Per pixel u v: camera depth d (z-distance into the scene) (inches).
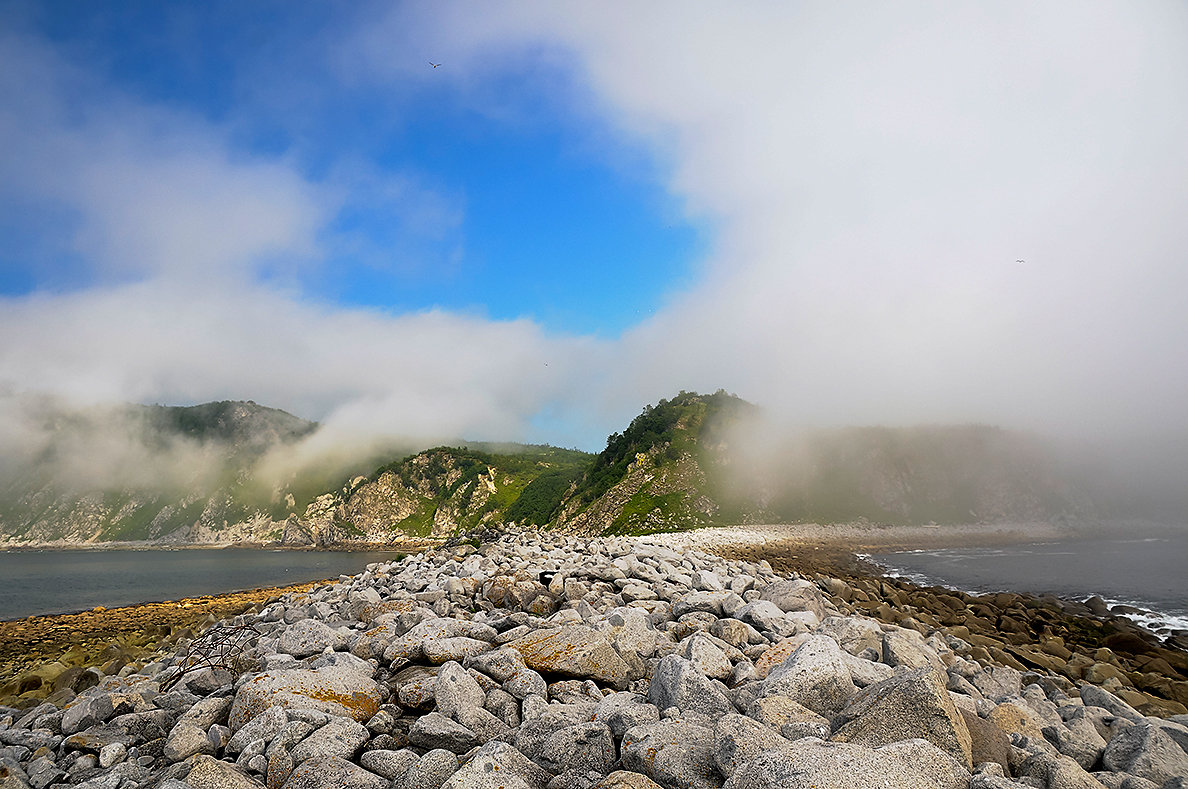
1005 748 264.4
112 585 2546.8
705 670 355.9
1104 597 1362.0
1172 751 281.3
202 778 271.0
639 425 4357.8
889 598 1122.0
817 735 257.8
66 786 315.3
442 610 587.2
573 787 254.1
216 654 534.9
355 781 265.0
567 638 388.5
